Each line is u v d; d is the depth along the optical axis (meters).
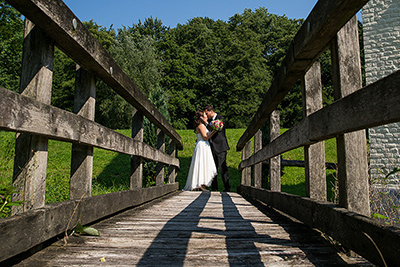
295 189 9.34
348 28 1.92
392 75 1.20
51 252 1.77
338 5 1.63
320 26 1.88
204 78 39.12
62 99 32.34
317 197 2.48
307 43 2.16
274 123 4.29
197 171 7.61
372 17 7.77
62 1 1.80
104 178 8.90
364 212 1.77
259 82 36.75
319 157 2.53
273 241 2.09
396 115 1.17
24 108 1.48
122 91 3.27
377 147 7.13
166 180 8.08
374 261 1.37
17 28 17.61
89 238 2.11
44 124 1.66
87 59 2.32
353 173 1.80
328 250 1.86
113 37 36.94
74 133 2.05
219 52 40.81
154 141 7.62
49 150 11.29
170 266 1.59
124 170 9.89
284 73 2.93
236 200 5.32
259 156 4.96
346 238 1.64
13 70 17.44
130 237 2.17
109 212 2.75
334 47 1.96
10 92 1.37
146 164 7.79
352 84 1.85
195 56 41.19
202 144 7.71
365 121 1.41
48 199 3.81
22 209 1.67
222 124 7.61
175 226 2.61
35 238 1.59
